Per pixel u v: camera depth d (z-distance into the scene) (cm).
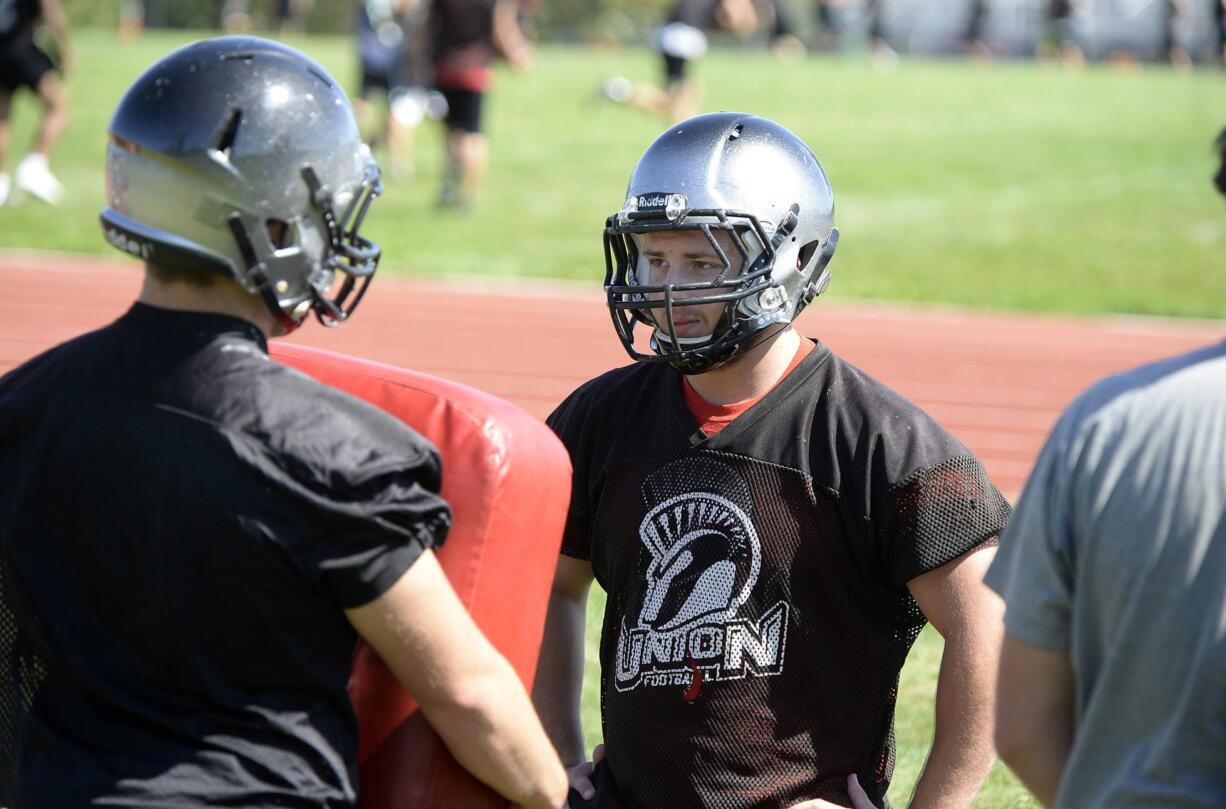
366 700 514
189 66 489
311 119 491
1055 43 9838
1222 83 6719
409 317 2384
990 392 2062
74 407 479
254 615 460
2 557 500
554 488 539
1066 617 463
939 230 3425
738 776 611
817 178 631
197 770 460
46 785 470
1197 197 3844
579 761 684
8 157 3800
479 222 3241
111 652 474
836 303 2662
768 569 607
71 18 9269
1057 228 3475
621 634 633
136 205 485
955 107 5606
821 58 8800
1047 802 484
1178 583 432
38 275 2519
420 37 3403
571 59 7731
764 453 612
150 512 463
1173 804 435
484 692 487
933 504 593
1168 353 2350
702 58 7619
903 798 894
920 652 1123
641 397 652
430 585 473
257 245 484
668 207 598
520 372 2083
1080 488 451
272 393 472
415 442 483
